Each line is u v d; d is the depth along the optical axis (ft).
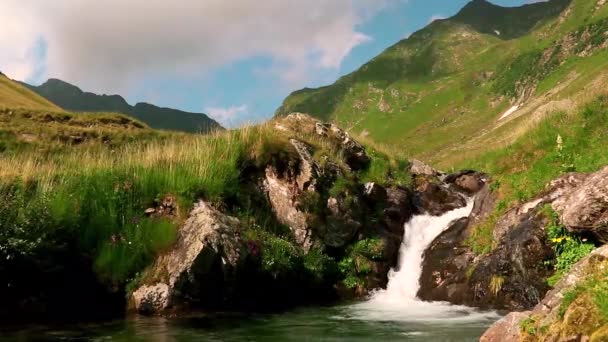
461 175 75.00
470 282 45.98
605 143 52.06
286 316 41.86
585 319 22.68
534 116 73.77
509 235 45.68
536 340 24.81
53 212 43.19
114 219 45.88
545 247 41.06
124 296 42.91
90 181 48.57
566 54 650.43
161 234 44.80
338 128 73.26
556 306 25.94
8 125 108.68
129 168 51.55
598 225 36.55
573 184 45.78
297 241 53.98
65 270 42.16
